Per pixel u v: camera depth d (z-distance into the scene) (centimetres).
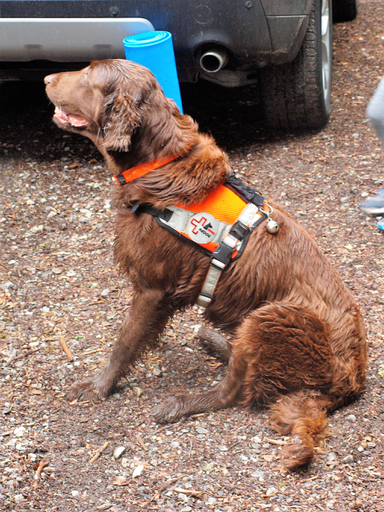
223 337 302
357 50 475
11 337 304
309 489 264
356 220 345
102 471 270
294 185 363
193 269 277
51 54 348
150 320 283
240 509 261
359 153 378
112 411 284
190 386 292
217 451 274
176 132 273
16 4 340
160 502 263
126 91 270
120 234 278
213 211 273
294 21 343
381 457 269
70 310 314
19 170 375
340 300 277
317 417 272
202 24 341
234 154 383
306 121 389
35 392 288
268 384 277
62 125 282
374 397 283
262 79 374
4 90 428
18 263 332
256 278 275
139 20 339
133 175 274
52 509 262
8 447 274
